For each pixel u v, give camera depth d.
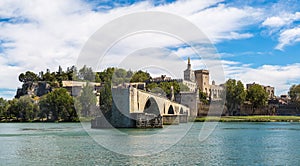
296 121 120.56
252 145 43.50
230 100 135.62
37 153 35.47
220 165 29.12
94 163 29.30
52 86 173.38
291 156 34.22
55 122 112.38
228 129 75.56
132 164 28.81
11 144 43.66
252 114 146.50
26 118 121.44
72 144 42.34
